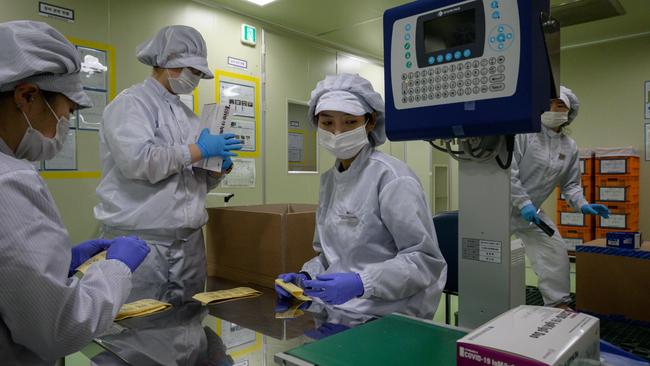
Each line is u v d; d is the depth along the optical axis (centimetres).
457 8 73
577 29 421
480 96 72
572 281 390
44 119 78
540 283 292
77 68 80
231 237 158
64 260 69
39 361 74
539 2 69
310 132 399
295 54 380
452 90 75
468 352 54
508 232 81
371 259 117
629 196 412
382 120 126
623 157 413
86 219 250
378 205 115
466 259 87
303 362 65
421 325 83
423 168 532
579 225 430
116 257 84
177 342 85
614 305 268
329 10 334
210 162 161
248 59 341
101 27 254
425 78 79
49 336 67
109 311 75
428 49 79
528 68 67
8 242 61
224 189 325
